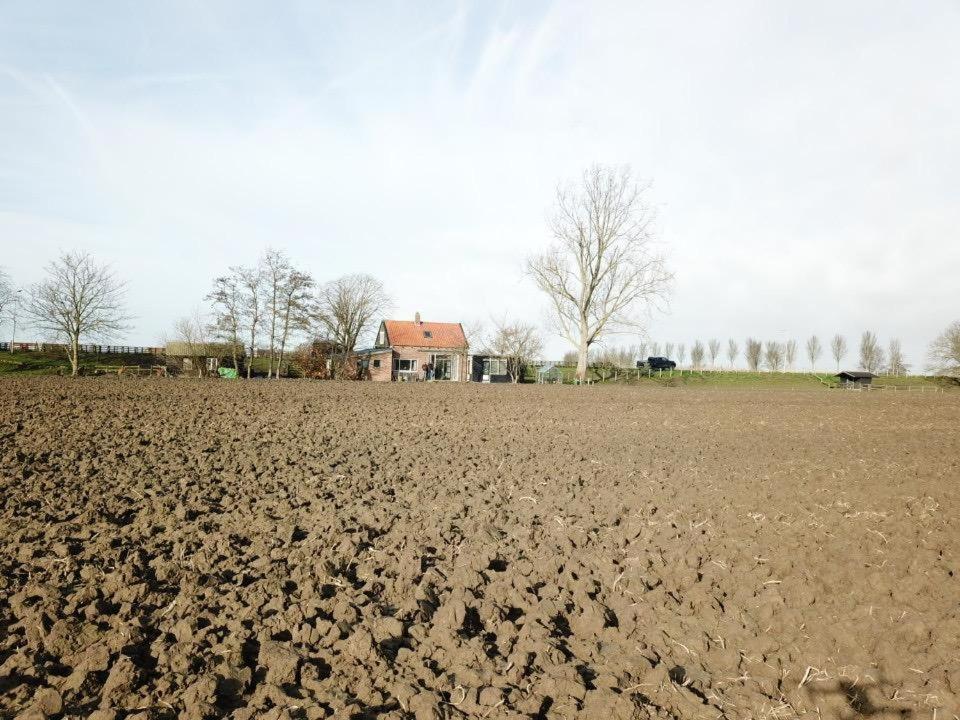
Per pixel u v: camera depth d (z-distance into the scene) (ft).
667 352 389.19
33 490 27.17
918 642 15.52
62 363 189.78
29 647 13.80
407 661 13.94
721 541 22.75
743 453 45.27
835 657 14.87
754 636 15.76
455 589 17.47
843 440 55.57
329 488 29.73
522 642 14.83
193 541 21.27
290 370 204.13
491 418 65.77
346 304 240.73
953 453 47.19
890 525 25.08
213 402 70.18
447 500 28.09
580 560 20.49
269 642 14.24
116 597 16.47
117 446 39.22
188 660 13.30
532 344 208.03
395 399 86.38
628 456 42.27
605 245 175.83
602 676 13.41
